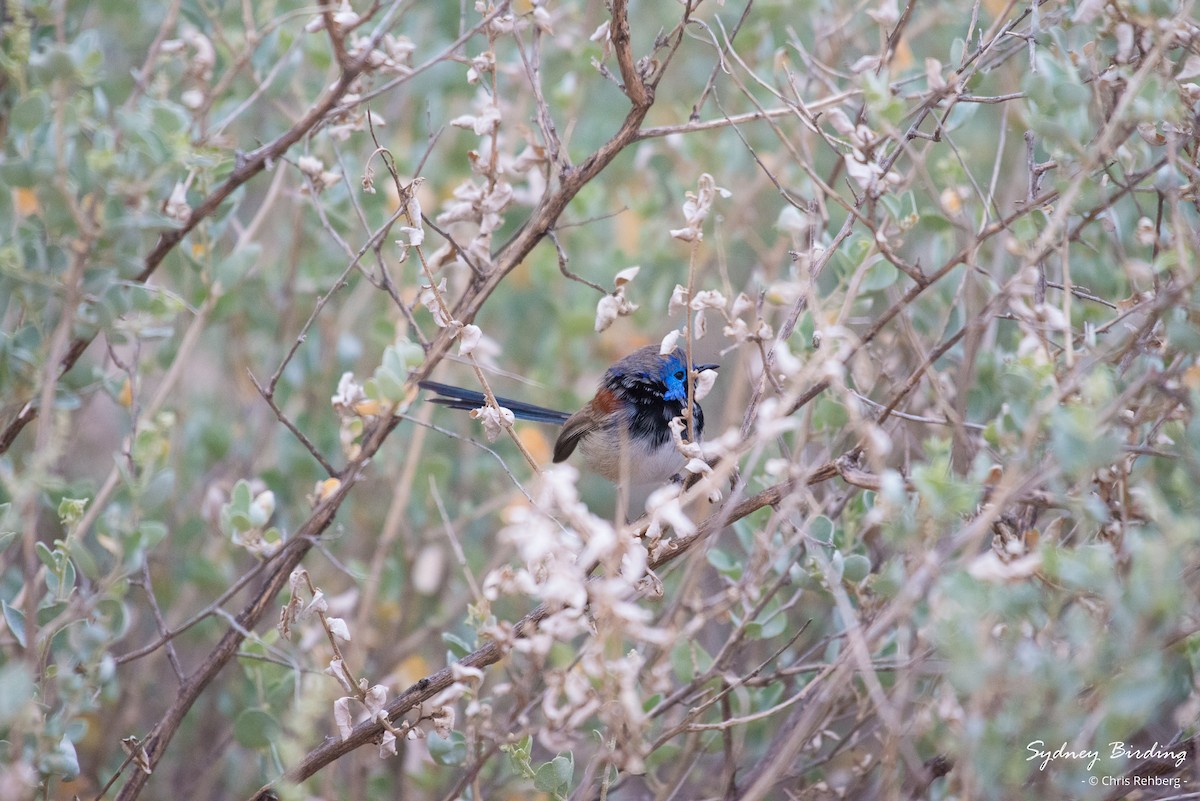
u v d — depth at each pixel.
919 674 8.20
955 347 9.39
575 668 6.67
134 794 8.20
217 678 11.98
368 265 12.05
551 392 13.08
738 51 11.76
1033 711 5.87
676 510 6.27
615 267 12.54
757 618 8.98
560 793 7.39
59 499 8.77
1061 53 7.19
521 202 11.23
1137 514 6.72
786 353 6.27
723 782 8.98
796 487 6.61
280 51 10.50
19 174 7.08
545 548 5.88
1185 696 7.95
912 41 13.20
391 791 10.93
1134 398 7.14
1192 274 6.25
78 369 8.31
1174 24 6.55
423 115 13.30
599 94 14.16
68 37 9.91
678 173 13.16
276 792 7.84
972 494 6.02
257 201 14.69
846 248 9.35
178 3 9.96
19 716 6.56
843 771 9.58
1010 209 10.34
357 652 10.53
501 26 8.34
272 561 9.07
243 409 13.03
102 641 7.47
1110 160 7.32
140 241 8.09
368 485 12.83
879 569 8.97
